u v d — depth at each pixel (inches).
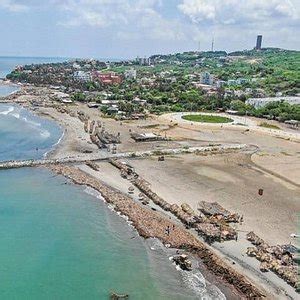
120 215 4047.7
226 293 2770.7
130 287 2827.3
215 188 4874.5
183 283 2883.9
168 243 3449.8
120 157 6112.2
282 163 6127.0
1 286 2783.0
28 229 3668.8
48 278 2906.0
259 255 3201.3
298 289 2800.2
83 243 3440.0
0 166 5428.2
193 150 6678.2
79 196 4542.3
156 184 4945.9
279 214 4131.4
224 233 3531.0
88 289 2792.8
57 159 5851.4
